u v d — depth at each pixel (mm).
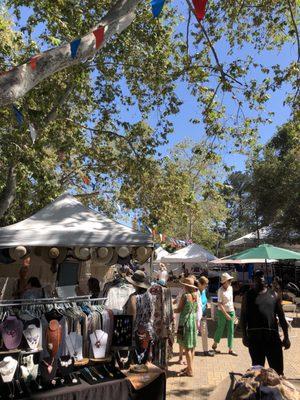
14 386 4410
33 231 6707
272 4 10305
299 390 3596
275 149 25141
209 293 24469
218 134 10336
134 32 12469
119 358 5398
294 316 15039
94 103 14570
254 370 3643
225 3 10414
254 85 10234
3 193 12719
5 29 10703
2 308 4785
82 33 11203
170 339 6961
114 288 7387
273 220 24578
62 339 4895
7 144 11922
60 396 4453
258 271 6012
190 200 14414
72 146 14383
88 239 6770
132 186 15180
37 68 5363
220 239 50156
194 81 10469
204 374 7730
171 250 21219
